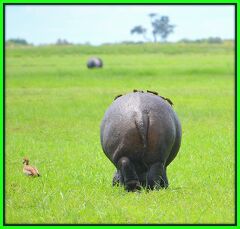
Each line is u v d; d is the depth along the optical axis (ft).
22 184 179.52
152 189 159.12
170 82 574.15
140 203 148.05
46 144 254.88
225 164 203.82
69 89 519.60
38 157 227.20
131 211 141.79
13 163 217.36
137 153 157.58
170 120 160.66
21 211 147.84
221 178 181.27
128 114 157.58
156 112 158.51
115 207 144.97
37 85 565.53
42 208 148.66
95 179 181.57
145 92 168.66
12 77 646.33
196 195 156.35
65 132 287.48
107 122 163.12
